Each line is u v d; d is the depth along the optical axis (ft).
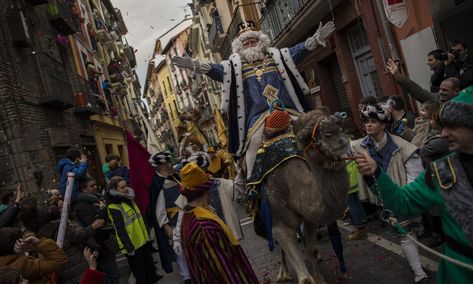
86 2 86.84
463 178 7.34
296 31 47.98
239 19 72.38
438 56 20.85
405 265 15.90
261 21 58.75
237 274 9.96
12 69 34.68
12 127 32.55
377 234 20.27
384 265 16.40
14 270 9.30
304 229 14.73
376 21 34.06
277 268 19.43
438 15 26.81
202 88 138.21
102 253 20.03
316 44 16.40
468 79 14.58
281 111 14.35
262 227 14.98
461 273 7.52
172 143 213.66
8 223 16.74
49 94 41.14
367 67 40.55
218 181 17.22
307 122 11.39
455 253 7.61
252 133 15.46
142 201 20.71
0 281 8.96
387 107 14.70
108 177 33.65
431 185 7.95
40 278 12.85
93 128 61.26
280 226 13.82
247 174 15.57
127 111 114.73
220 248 9.94
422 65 28.30
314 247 14.67
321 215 12.26
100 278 10.57
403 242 13.83
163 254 20.20
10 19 36.11
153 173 20.99
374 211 23.08
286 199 13.37
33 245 12.82
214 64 16.78
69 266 16.14
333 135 10.88
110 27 120.47
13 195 20.34
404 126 19.27
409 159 14.28
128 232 20.49
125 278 25.75
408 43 28.94
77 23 63.36
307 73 55.77
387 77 33.30
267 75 16.28
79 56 63.05
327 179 11.37
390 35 26.81
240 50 17.28
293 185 12.92
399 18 25.84
